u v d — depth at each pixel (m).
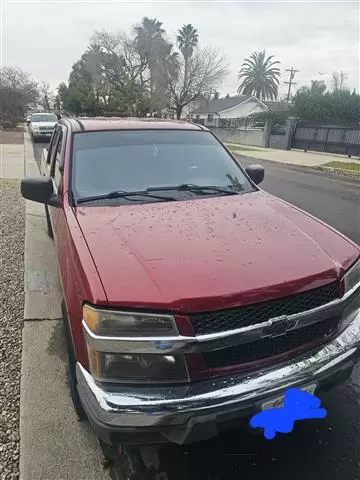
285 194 9.98
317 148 22.05
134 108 47.97
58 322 3.75
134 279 2.00
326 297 2.18
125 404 1.86
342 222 7.26
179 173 3.41
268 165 16.80
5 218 6.97
